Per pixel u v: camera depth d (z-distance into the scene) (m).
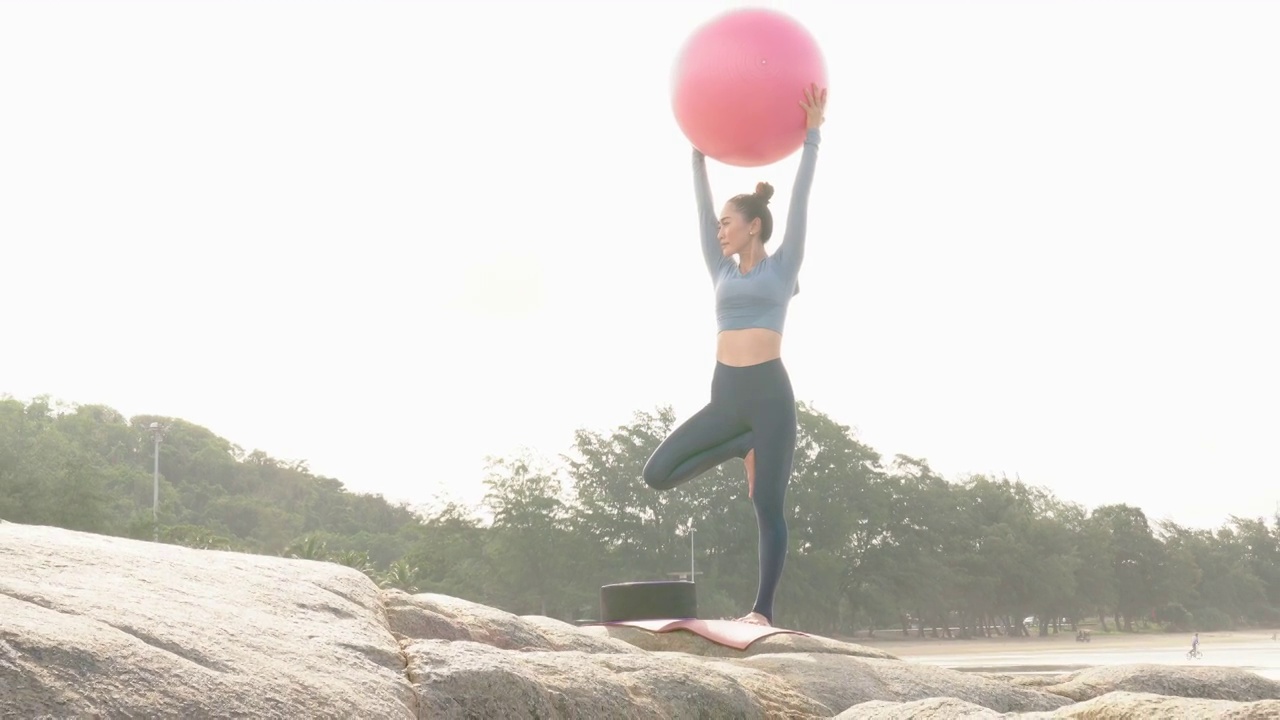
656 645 6.11
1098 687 5.72
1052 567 90.44
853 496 79.31
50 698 2.04
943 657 53.03
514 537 69.38
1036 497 102.94
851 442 80.69
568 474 73.75
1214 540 121.00
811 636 6.03
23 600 2.48
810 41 7.11
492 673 3.14
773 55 6.89
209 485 121.31
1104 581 99.19
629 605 6.58
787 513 76.19
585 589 70.50
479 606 4.64
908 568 80.50
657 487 7.39
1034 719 3.24
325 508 126.06
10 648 2.12
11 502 61.81
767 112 6.94
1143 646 74.19
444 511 73.00
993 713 3.19
